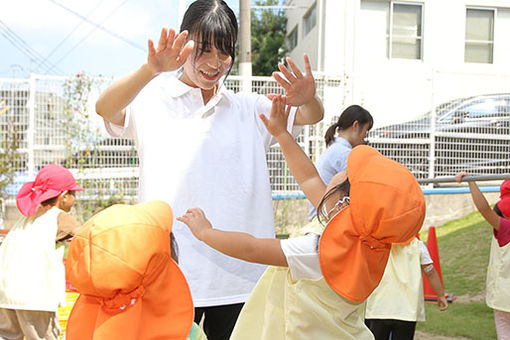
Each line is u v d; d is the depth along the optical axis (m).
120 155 8.84
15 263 3.84
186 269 2.42
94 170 8.76
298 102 2.41
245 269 2.50
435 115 9.70
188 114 2.46
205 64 2.34
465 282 6.75
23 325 3.83
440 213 9.48
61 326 4.40
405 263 3.83
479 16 13.20
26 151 8.79
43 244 3.87
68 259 1.81
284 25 20.97
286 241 2.11
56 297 3.85
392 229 1.92
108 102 2.15
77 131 8.74
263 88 9.19
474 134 9.64
